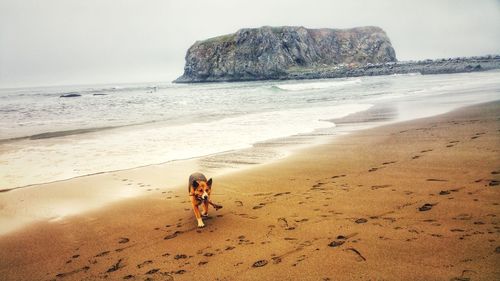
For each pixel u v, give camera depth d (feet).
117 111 96.58
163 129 56.24
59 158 38.24
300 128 50.72
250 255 14.69
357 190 21.24
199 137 47.70
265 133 48.42
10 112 105.40
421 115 52.47
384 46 503.20
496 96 68.95
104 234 18.67
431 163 24.91
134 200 23.95
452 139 32.40
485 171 21.35
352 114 61.98
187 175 29.63
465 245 12.85
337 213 17.98
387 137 38.11
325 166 28.37
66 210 22.68
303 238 15.60
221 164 32.55
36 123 74.59
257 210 19.97
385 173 24.07
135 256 15.90
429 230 14.53
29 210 22.86
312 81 280.51
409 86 133.59
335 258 13.37
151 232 18.51
